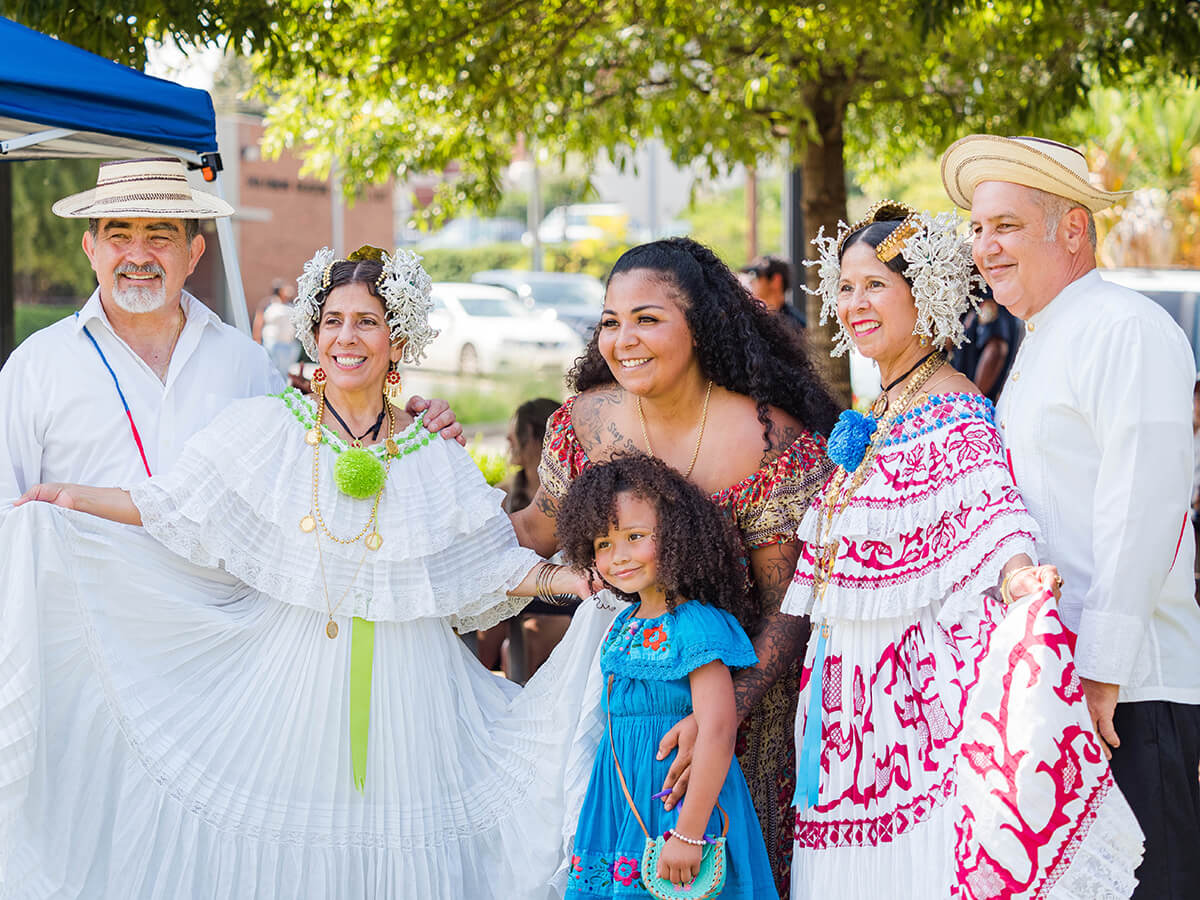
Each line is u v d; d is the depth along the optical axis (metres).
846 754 2.72
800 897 2.79
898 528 2.67
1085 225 2.69
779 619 2.99
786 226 8.74
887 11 5.64
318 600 3.00
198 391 3.46
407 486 3.12
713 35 6.23
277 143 7.14
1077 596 2.60
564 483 3.25
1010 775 2.37
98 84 3.30
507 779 3.16
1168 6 5.37
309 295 3.13
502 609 3.30
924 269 2.72
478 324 14.26
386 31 5.76
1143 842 2.50
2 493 3.27
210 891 2.93
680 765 2.76
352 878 2.99
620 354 2.96
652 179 23.70
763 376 3.06
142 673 3.01
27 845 2.81
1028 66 6.54
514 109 6.67
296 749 3.00
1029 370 2.71
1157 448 2.48
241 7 4.73
